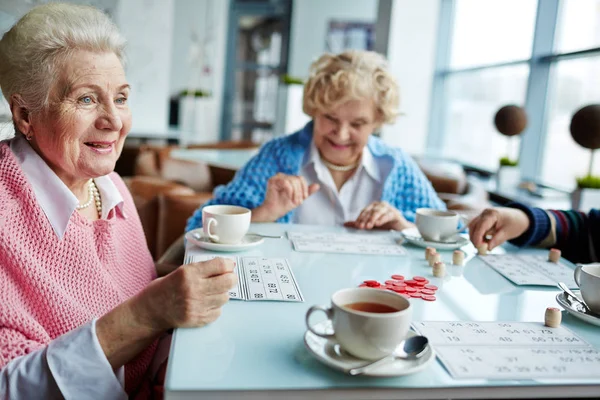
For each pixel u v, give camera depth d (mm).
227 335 667
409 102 5270
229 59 8289
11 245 767
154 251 2145
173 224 2098
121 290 1014
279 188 1333
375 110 1530
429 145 5848
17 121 851
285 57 8328
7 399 674
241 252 1055
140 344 717
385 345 570
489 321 749
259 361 599
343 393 551
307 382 555
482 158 4613
